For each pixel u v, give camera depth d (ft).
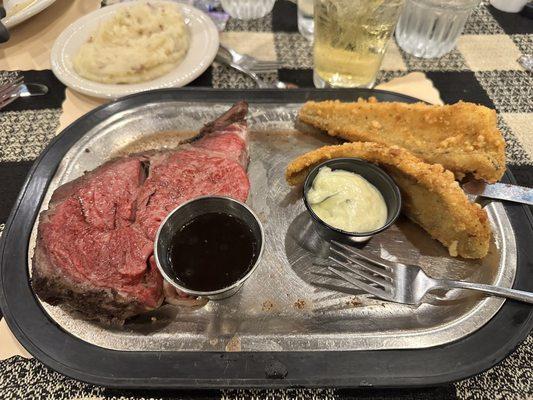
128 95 1.07
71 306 0.75
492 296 0.78
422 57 1.30
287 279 0.82
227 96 1.08
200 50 1.21
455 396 0.71
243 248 0.76
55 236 0.78
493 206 0.91
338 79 1.14
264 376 0.68
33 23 1.35
